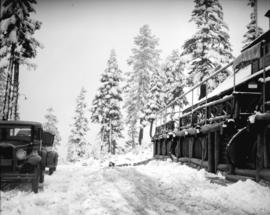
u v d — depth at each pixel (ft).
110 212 21.29
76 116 181.88
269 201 26.68
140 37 164.25
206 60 93.81
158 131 96.07
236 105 38.83
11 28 85.05
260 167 32.65
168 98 151.53
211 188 33.86
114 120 149.69
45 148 35.50
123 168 49.62
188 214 23.20
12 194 24.75
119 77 151.74
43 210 20.80
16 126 30.19
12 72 86.53
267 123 32.01
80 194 26.43
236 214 23.80
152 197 27.99
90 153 159.22
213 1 97.76
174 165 61.52
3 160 26.50
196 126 52.85
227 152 38.78
